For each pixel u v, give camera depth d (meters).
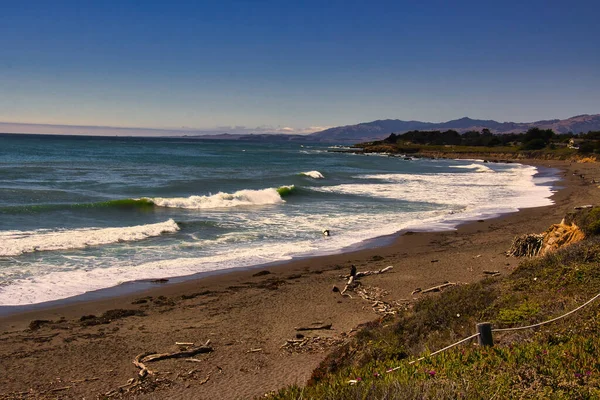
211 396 8.46
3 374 9.42
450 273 16.94
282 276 16.67
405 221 27.55
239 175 54.16
